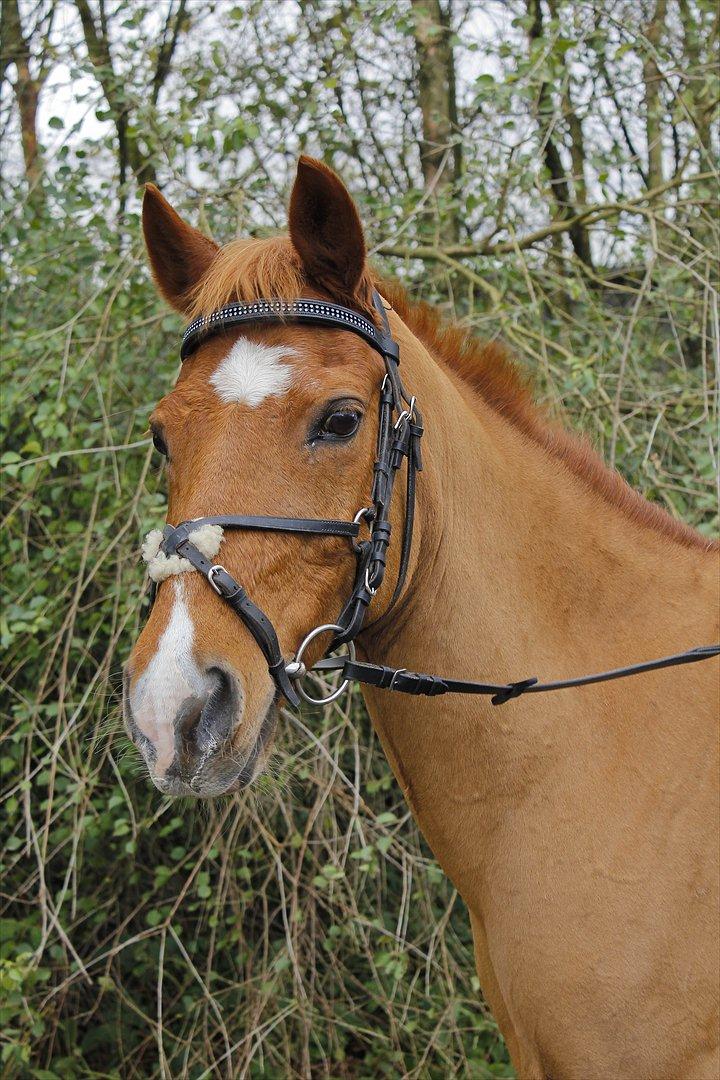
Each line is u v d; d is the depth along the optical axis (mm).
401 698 1615
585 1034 1518
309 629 1388
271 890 3268
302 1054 2930
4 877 3092
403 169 4703
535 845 1566
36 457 3092
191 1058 3082
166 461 1482
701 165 4020
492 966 1651
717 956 1512
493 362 1831
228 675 1278
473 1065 2768
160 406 1441
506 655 1616
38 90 4652
